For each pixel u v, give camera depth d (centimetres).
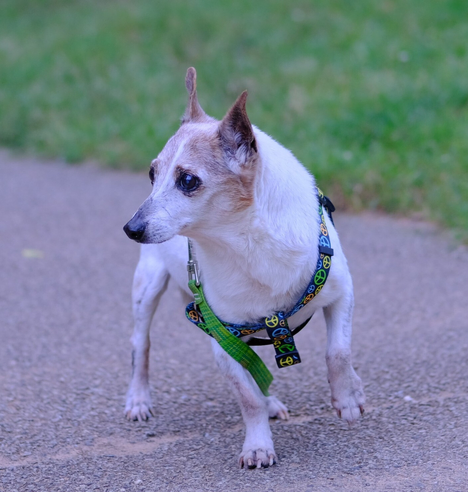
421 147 828
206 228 358
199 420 427
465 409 394
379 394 430
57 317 589
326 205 403
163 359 509
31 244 764
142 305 451
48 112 1212
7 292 646
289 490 333
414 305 558
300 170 385
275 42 1265
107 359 513
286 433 396
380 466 346
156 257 451
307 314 383
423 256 653
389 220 747
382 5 1277
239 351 370
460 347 475
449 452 351
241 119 348
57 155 1105
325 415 414
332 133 919
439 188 746
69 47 1425
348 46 1179
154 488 349
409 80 980
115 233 784
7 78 1352
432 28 1142
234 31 1333
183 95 1152
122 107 1170
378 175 791
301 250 356
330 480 338
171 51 1328
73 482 361
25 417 434
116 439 411
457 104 905
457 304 549
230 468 362
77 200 898
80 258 720
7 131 1198
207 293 375
